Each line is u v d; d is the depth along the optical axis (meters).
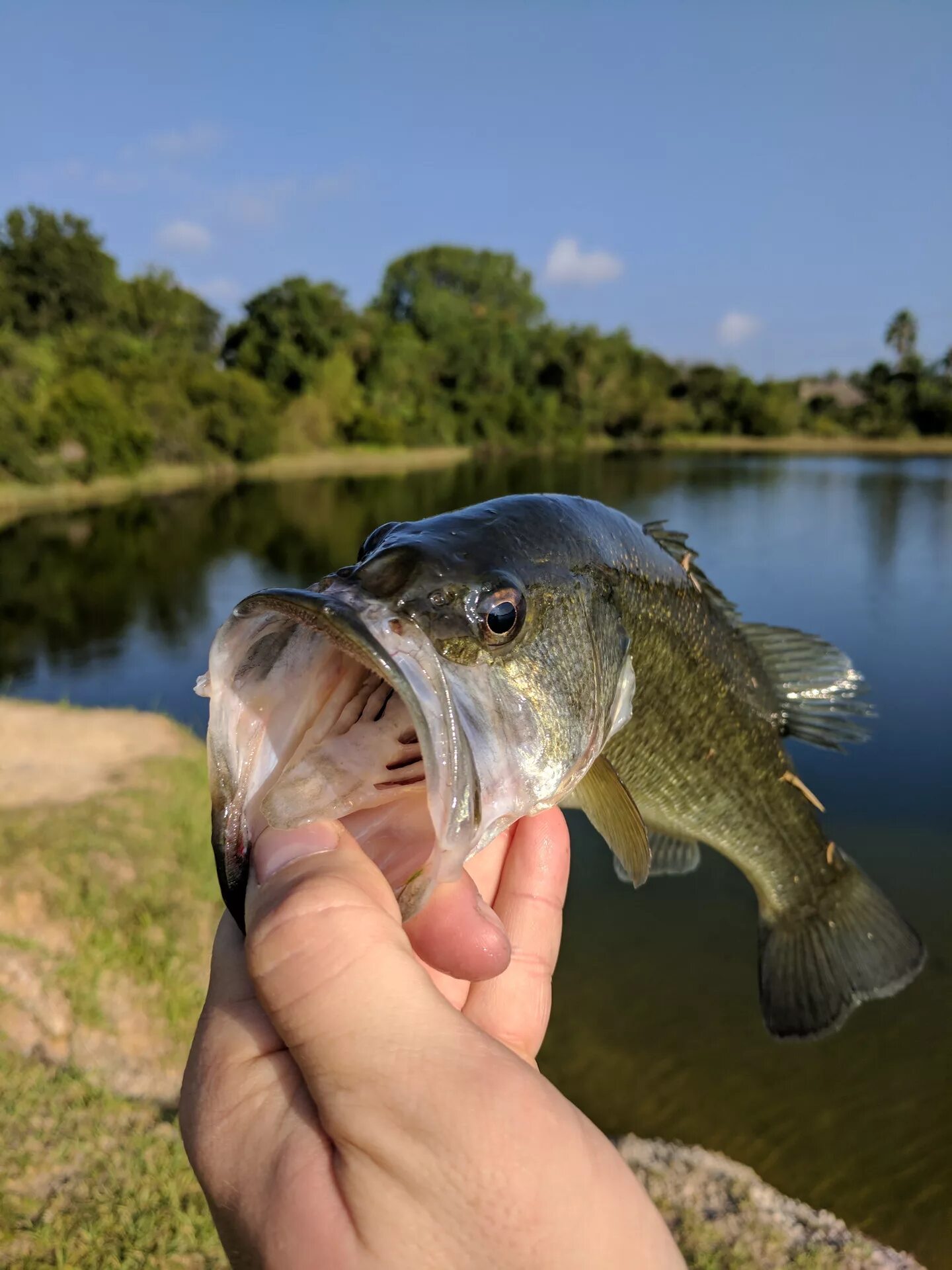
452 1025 1.20
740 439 81.38
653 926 7.04
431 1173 1.11
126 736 9.96
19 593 21.64
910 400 79.69
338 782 1.58
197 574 23.75
